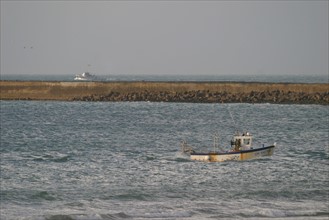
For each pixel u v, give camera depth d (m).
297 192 115.00
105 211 100.94
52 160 148.00
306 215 100.62
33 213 99.56
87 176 128.25
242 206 105.19
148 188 117.38
